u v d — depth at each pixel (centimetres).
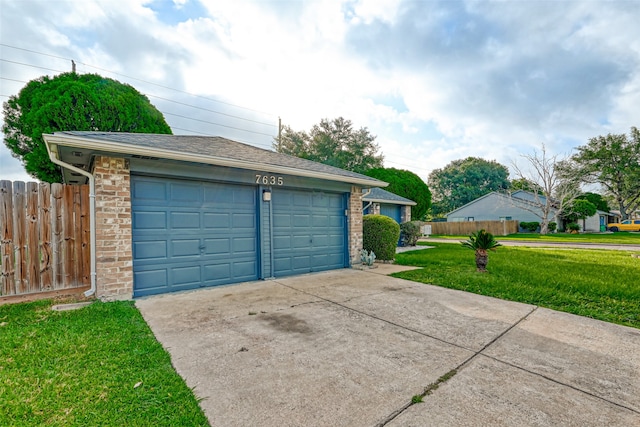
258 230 693
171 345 332
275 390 248
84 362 285
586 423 212
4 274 518
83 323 384
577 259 998
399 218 1692
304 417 214
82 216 592
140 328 376
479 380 268
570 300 523
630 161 3278
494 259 1002
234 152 702
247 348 327
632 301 513
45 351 305
